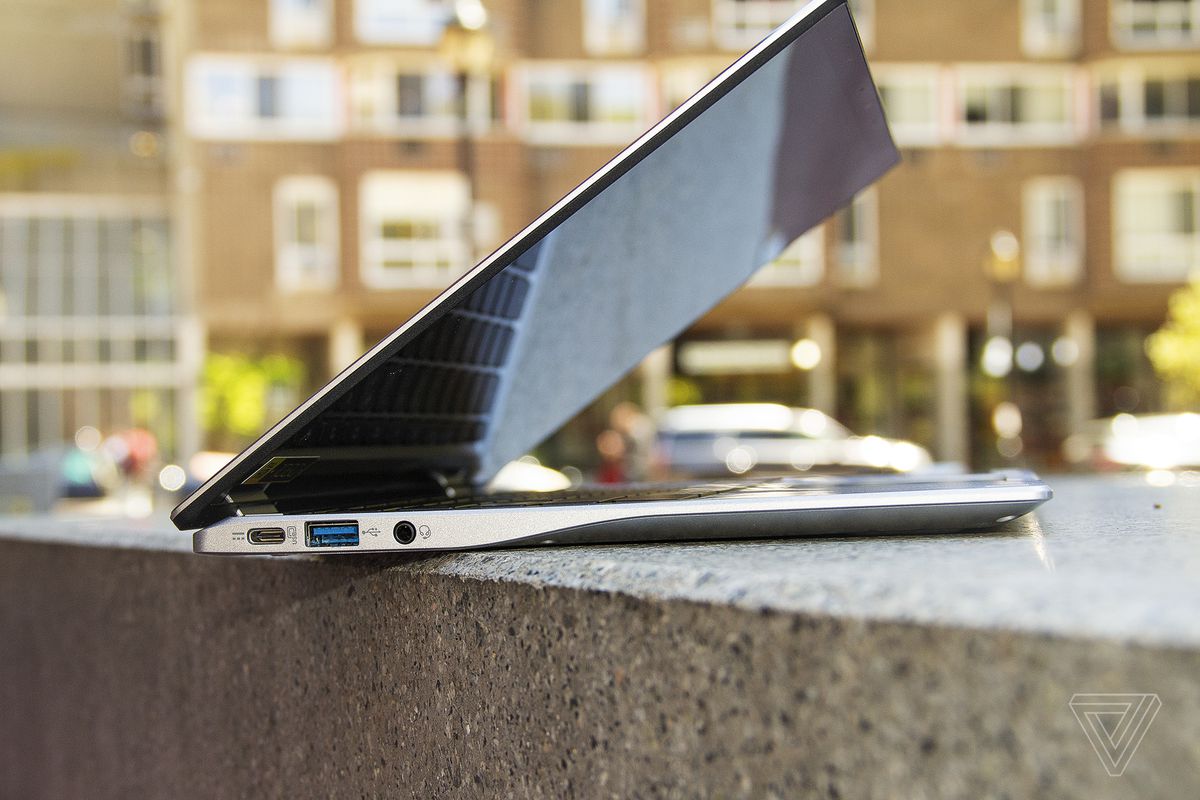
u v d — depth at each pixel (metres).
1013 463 19.59
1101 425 16.73
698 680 0.72
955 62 21.58
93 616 1.56
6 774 1.90
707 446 11.34
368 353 0.85
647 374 22.27
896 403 23.61
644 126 21.25
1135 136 21.20
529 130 21.08
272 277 20.61
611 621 0.78
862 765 0.62
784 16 21.19
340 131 20.45
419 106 20.47
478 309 0.95
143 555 1.43
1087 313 21.92
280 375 21.42
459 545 0.94
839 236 21.77
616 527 0.94
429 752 0.95
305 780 1.12
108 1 23.31
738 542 0.95
